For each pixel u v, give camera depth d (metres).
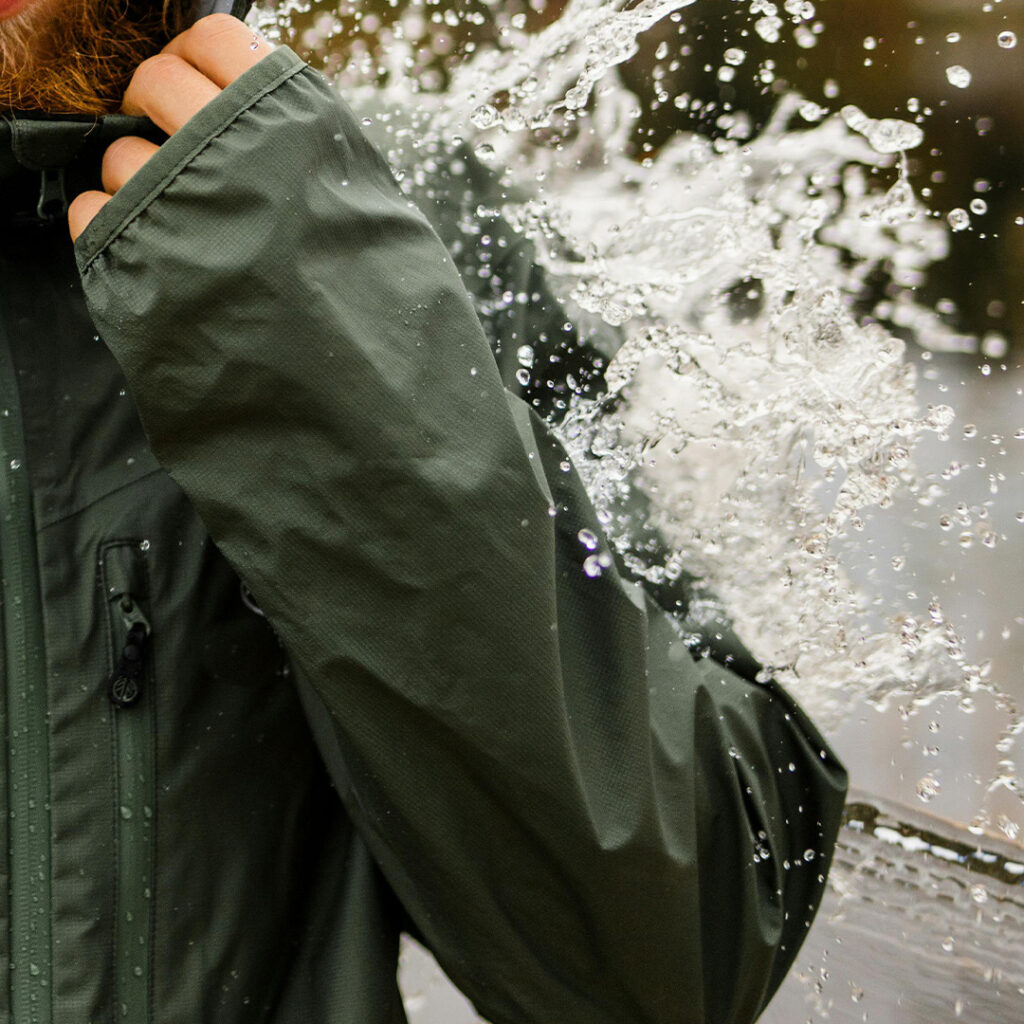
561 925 0.81
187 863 0.81
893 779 1.71
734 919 0.88
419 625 0.72
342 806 0.92
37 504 0.79
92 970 0.78
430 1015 1.16
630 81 3.68
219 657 0.84
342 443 0.70
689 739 0.84
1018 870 1.29
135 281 0.70
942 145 4.80
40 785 0.78
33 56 0.77
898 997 1.11
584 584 0.81
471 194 1.13
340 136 0.74
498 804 0.76
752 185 2.59
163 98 0.75
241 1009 0.83
